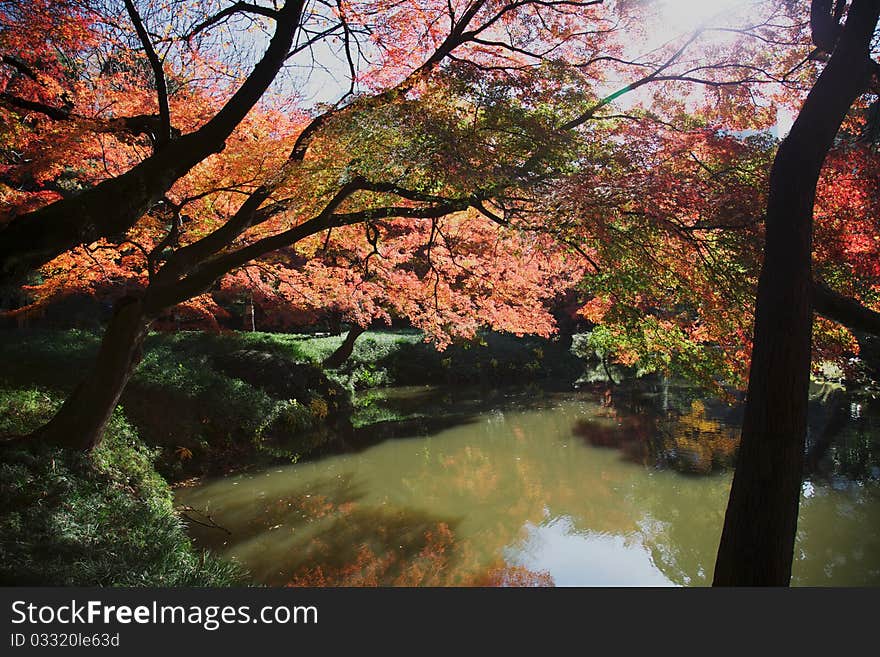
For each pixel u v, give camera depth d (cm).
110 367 756
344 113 620
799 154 380
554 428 1565
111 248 1033
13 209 776
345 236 1053
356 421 1673
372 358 2353
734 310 641
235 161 807
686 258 678
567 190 575
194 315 1559
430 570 754
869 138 639
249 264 1188
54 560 491
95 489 667
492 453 1338
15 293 1477
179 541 650
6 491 578
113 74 867
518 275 1103
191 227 990
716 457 1251
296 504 989
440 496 1056
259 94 562
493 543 855
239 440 1281
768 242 388
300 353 1950
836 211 588
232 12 621
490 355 2559
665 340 704
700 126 690
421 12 763
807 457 1160
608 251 660
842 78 376
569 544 856
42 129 763
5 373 1058
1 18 673
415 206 813
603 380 2403
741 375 661
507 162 620
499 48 813
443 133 570
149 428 1092
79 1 681
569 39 784
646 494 1057
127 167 879
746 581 358
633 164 629
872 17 375
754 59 724
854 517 891
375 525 910
